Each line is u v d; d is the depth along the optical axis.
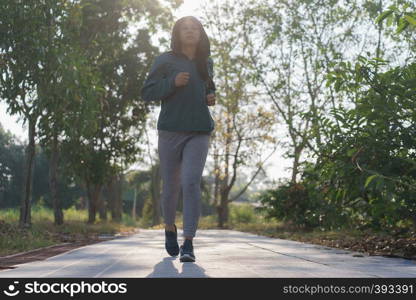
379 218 5.50
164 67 3.40
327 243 6.76
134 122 21.00
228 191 22.77
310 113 5.20
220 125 21.77
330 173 4.80
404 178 4.21
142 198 57.47
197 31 3.37
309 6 16.83
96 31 16.70
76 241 7.69
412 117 4.29
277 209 13.31
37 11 9.36
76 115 10.18
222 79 21.36
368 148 4.32
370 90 4.55
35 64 9.27
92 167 18.61
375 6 13.57
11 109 9.55
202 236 9.38
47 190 47.88
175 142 3.39
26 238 6.73
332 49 16.02
